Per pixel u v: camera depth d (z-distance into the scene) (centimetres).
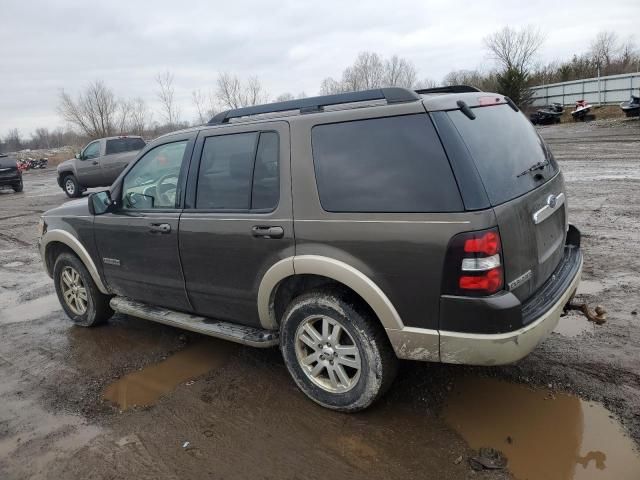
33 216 1266
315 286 323
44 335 486
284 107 334
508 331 256
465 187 254
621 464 259
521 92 3753
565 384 328
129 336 468
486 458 269
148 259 402
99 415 342
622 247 595
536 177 306
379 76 4856
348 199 289
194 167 369
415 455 277
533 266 284
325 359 317
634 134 1891
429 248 261
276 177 321
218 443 301
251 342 348
